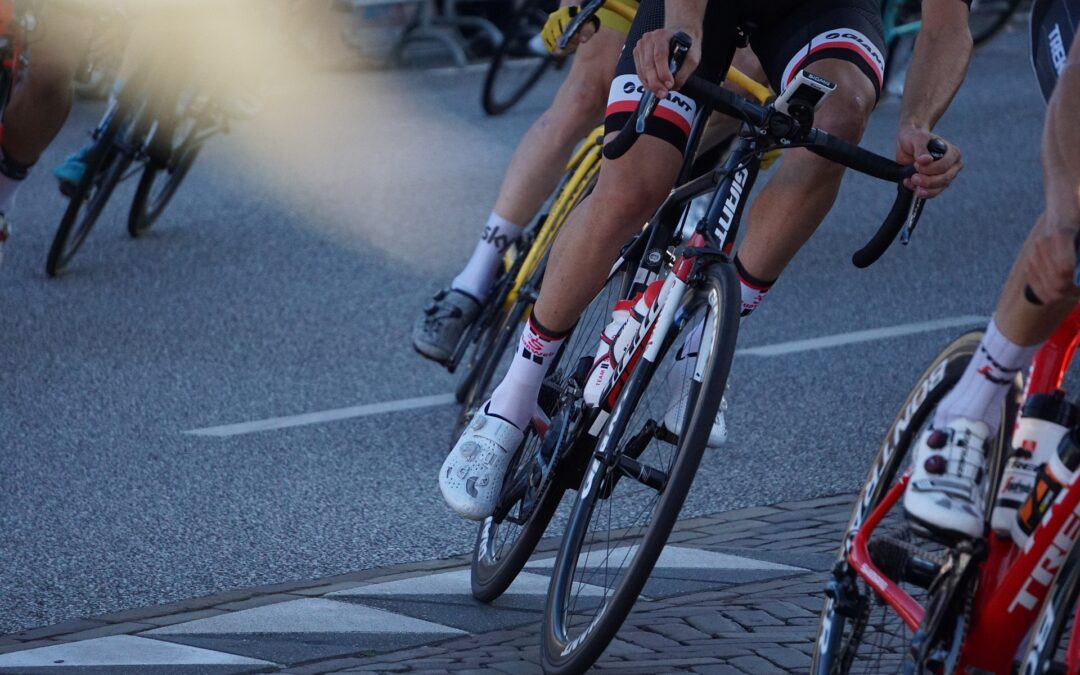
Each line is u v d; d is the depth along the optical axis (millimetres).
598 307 12516
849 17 11484
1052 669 7684
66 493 16844
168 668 11867
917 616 8539
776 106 9844
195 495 16906
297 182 32562
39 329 22812
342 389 20812
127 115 24875
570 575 11148
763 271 12008
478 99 42375
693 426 9953
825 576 14039
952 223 30188
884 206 31438
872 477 9602
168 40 24641
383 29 47719
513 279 17109
